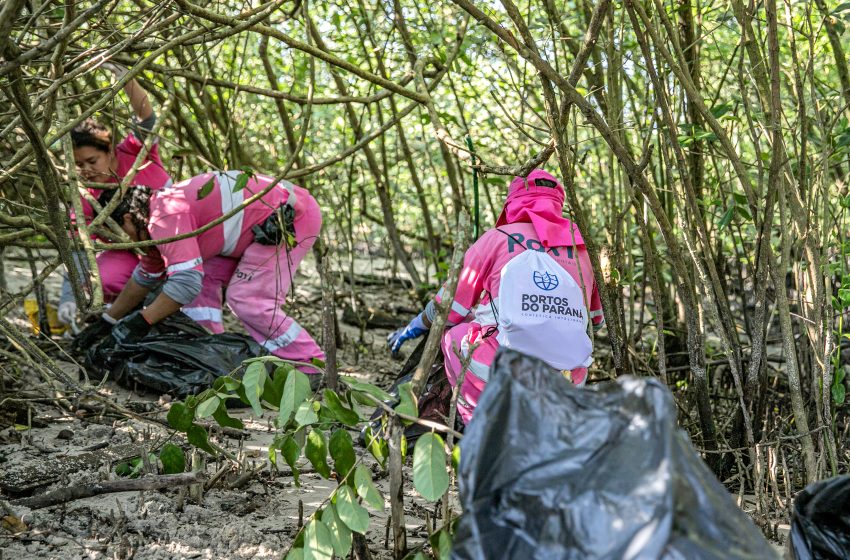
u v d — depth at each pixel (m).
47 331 4.57
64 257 2.51
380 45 5.68
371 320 6.05
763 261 2.89
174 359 4.02
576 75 2.56
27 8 3.07
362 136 5.71
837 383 2.71
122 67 3.43
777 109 2.63
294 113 6.36
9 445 2.97
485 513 1.39
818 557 1.77
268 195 4.22
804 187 2.80
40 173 2.31
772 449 2.72
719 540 1.23
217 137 6.11
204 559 2.17
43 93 2.46
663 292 4.70
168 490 2.59
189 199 4.11
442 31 4.96
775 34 2.58
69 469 2.67
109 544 2.21
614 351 3.03
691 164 3.61
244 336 4.24
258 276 4.25
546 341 2.98
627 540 1.22
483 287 3.16
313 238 4.41
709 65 4.78
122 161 4.15
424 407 3.35
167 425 2.81
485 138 6.28
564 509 1.31
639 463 1.30
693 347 3.09
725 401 4.07
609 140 2.61
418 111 5.99
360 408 3.96
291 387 2.06
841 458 3.09
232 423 2.35
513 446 1.42
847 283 2.77
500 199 6.39
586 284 3.17
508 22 4.70
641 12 2.64
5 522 2.26
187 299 4.11
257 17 2.75
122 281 4.59
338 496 1.92
